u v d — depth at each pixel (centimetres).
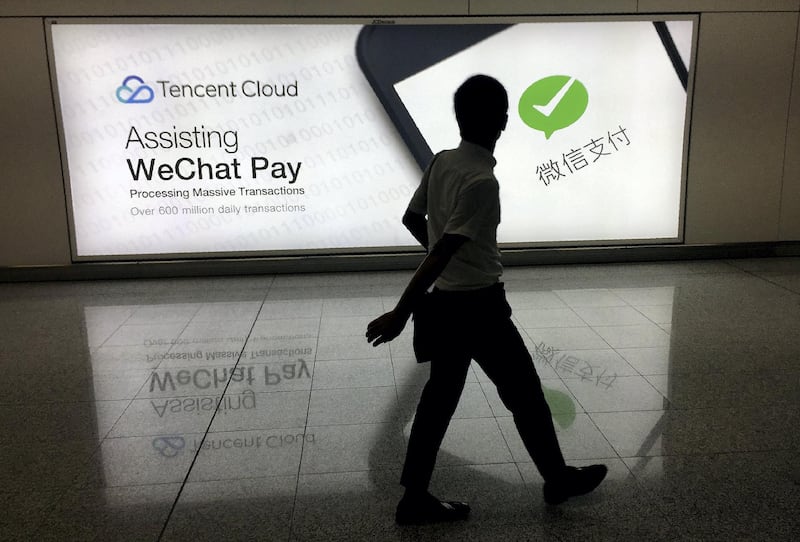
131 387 402
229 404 376
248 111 644
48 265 658
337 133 654
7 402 383
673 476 294
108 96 631
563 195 684
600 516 266
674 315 520
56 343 482
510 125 665
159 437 338
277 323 518
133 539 256
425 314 245
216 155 650
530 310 538
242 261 668
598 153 678
